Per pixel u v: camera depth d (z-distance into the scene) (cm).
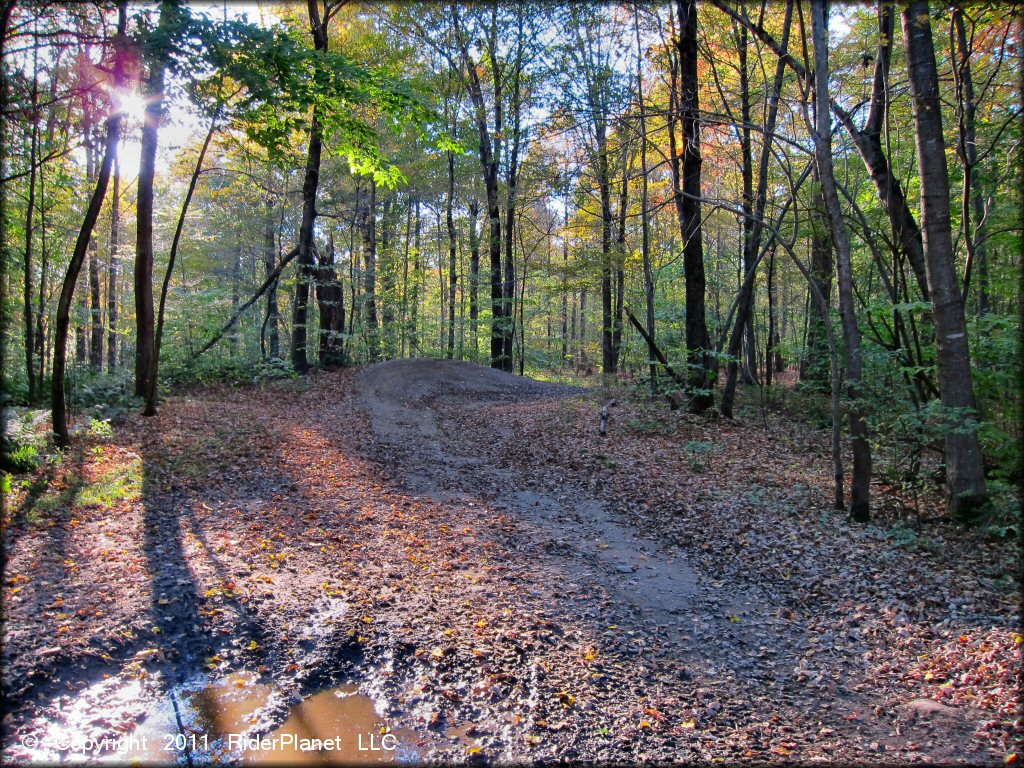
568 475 1106
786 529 820
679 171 1509
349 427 1378
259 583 591
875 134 1041
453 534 794
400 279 3009
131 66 868
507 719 420
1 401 806
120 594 534
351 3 2005
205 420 1249
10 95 841
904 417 782
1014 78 989
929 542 725
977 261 1192
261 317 2833
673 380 1556
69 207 1739
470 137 2459
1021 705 412
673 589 668
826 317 862
